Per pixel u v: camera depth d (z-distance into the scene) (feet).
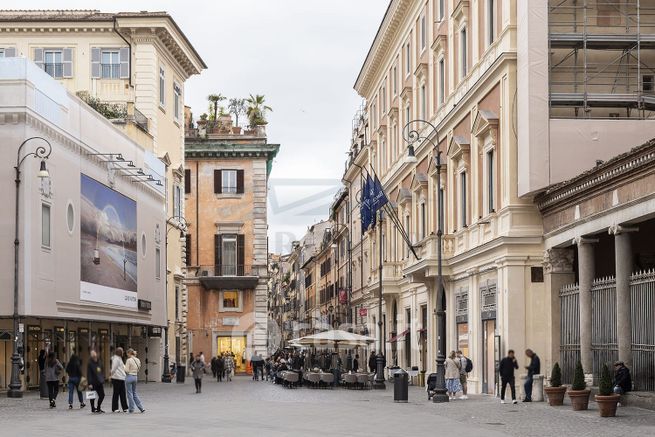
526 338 104.06
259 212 256.11
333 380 155.84
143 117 184.14
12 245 114.01
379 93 212.43
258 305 254.68
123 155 156.46
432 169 146.92
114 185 150.41
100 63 192.75
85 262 134.72
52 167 122.83
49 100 122.31
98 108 173.78
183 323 213.46
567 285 102.27
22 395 111.55
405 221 172.24
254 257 255.29
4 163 114.62
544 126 100.89
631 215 81.41
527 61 101.24
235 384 178.81
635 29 104.99
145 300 167.63
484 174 116.16
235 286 253.65
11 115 114.83
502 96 107.76
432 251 134.21
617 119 101.40
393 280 180.55
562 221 98.48
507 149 105.91
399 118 181.88
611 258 100.27
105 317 142.92
